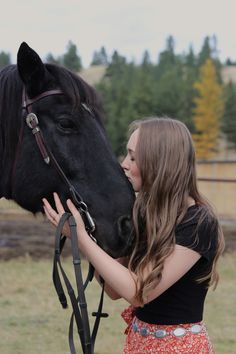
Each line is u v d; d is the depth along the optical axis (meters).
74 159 2.75
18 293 7.16
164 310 2.51
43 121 2.77
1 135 2.90
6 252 9.49
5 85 2.88
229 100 46.81
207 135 44.53
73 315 2.63
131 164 2.67
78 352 5.15
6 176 2.93
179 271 2.43
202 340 2.50
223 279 7.93
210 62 45.91
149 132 2.57
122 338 5.52
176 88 45.25
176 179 2.50
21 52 2.73
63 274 2.50
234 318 6.17
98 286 7.59
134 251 2.56
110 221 2.71
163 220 2.45
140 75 41.34
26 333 5.61
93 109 2.82
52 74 2.83
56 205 2.68
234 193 19.47
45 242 10.40
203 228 2.46
